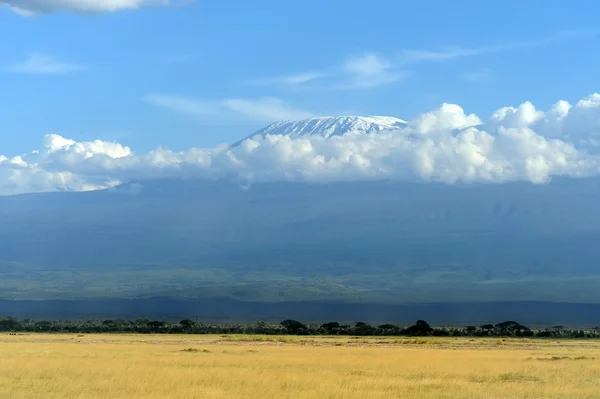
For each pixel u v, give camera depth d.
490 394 43.56
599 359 75.56
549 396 42.97
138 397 40.22
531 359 75.38
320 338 149.88
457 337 171.25
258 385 46.19
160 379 48.22
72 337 133.12
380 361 70.06
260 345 110.69
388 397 41.53
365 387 46.16
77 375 50.47
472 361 71.38
